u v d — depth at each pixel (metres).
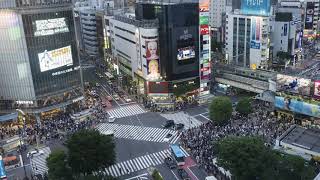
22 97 106.25
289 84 94.88
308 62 158.75
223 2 186.38
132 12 167.38
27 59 102.38
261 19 136.00
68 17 109.38
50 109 107.06
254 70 122.88
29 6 99.50
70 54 111.75
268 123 91.81
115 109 113.94
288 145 73.88
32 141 91.38
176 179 71.25
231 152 64.38
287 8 170.62
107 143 71.81
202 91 118.94
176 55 109.75
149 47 110.69
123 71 139.38
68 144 71.56
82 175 69.06
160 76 113.88
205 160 76.25
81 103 115.75
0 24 100.31
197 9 109.81
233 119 95.88
